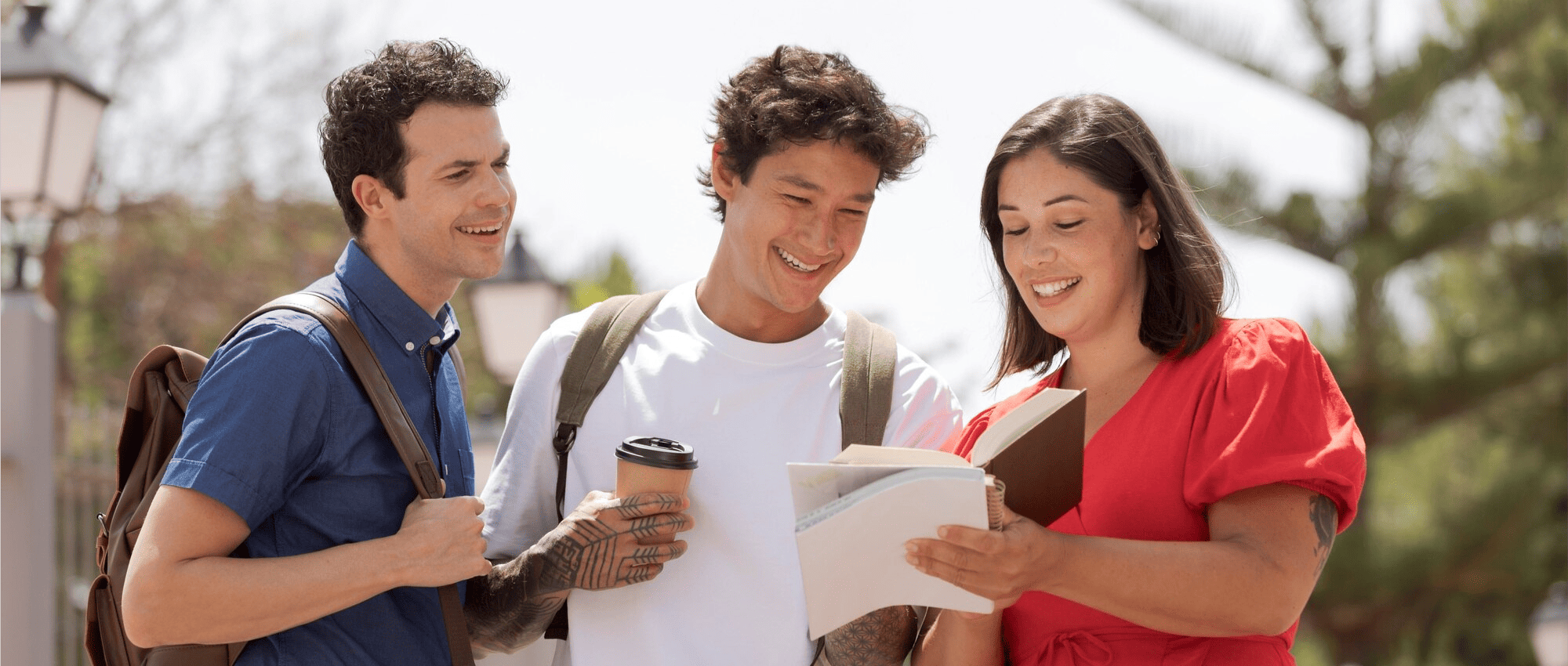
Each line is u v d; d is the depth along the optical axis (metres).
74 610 5.95
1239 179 13.69
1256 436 2.05
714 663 2.54
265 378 2.27
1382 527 15.55
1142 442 2.21
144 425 2.46
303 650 2.29
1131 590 1.93
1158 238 2.30
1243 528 2.03
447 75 2.49
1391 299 14.76
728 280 2.71
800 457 2.63
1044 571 1.90
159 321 15.09
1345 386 14.95
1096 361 2.35
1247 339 2.19
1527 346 15.18
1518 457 16.08
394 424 2.39
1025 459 1.95
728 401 2.66
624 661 2.56
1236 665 2.08
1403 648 15.56
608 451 2.66
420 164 2.47
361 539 2.38
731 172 2.65
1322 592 15.12
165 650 2.24
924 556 1.87
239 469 2.21
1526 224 16.52
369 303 2.51
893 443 2.65
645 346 2.74
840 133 2.48
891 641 2.49
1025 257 2.28
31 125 5.64
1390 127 14.20
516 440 2.73
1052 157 2.26
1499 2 14.23
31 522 5.31
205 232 15.05
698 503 2.61
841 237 2.58
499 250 2.56
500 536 2.70
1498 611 15.73
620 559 2.40
